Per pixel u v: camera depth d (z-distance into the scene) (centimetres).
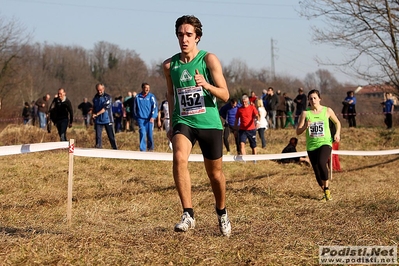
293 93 6203
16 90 2861
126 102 1969
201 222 610
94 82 6325
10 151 611
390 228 555
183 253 433
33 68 6066
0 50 2777
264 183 969
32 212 683
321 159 820
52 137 1540
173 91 488
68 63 6481
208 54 463
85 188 877
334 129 1288
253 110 1273
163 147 1349
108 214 684
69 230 552
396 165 1442
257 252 439
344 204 755
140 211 705
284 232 538
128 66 6412
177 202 778
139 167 1083
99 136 1261
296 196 852
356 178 1162
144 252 437
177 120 467
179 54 474
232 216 659
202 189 905
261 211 700
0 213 660
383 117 2500
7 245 446
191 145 460
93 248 441
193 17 465
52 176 944
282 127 2091
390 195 807
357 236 517
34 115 2548
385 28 1767
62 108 1275
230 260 421
